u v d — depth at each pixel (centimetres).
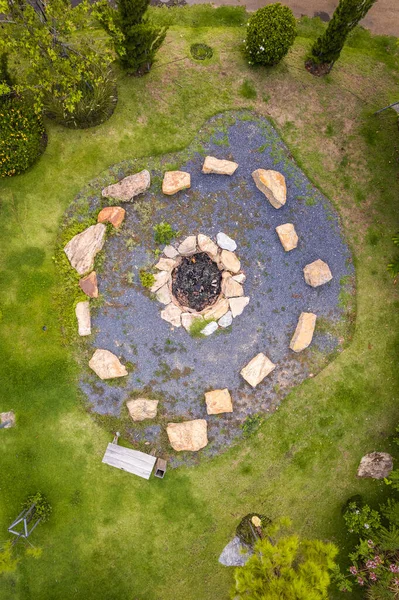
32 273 1243
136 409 1219
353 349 1288
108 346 1246
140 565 1215
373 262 1314
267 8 1234
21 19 999
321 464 1259
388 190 1337
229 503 1237
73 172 1273
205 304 1295
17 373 1224
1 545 1186
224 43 1362
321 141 1337
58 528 1205
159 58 1332
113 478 1226
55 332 1238
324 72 1363
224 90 1334
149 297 1261
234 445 1247
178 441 1210
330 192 1323
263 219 1300
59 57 1081
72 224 1259
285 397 1266
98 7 1097
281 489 1247
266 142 1323
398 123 1362
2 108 1171
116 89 1303
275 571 1030
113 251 1259
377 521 1184
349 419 1270
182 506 1231
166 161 1295
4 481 1207
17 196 1255
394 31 1420
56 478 1216
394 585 1098
